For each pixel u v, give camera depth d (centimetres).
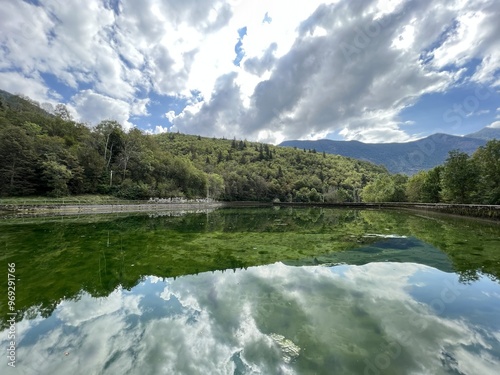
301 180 10406
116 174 5553
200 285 876
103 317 646
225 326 610
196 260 1187
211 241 1645
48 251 1312
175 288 847
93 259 1176
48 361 475
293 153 15150
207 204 7050
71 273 978
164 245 1505
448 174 3225
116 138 5997
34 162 4038
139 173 5944
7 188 3719
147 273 996
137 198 5328
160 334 569
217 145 15188
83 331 579
